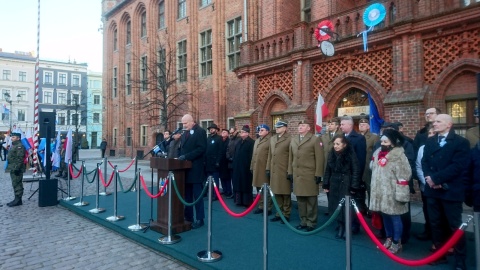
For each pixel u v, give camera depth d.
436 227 4.31
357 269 4.07
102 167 17.50
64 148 13.12
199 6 18.28
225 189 9.12
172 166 5.56
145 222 6.36
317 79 10.16
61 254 4.93
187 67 18.67
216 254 4.57
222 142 8.80
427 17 7.39
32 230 6.18
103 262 4.62
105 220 6.48
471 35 7.02
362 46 8.82
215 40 16.66
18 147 8.38
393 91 8.10
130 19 24.31
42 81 56.41
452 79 7.34
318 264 4.23
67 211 7.80
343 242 5.09
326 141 7.09
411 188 5.04
